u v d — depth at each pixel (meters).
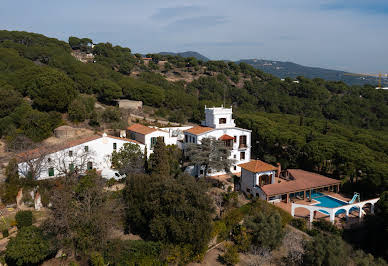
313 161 53.72
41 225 33.03
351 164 48.59
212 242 35.50
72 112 73.75
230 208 39.94
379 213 37.22
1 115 65.88
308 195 48.41
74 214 32.00
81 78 105.00
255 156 65.81
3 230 33.84
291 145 58.59
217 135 55.00
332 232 37.06
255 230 34.44
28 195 41.47
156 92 111.88
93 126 74.88
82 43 183.75
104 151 51.84
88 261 30.88
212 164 47.75
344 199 46.91
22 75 86.06
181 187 34.19
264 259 32.25
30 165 44.06
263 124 68.06
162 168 45.75
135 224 36.22
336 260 29.22
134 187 36.62
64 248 30.98
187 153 50.84
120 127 74.94
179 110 114.69
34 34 150.62
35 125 63.25
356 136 68.12
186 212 32.31
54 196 35.50
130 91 111.88
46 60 124.50
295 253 32.31
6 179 44.03
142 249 31.34
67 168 48.41
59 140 63.25
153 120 90.19
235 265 32.22
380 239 36.16
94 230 31.08
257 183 46.22
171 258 31.34
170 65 196.38
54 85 75.44
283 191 43.50
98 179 42.12
